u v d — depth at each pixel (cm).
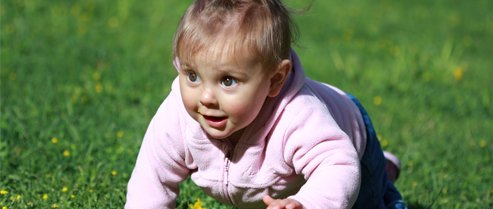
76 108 641
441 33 1101
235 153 347
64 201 442
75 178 485
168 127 356
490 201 500
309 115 337
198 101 322
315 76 816
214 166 354
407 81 823
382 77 820
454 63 883
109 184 470
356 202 411
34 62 770
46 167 500
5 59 766
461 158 600
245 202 362
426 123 693
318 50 938
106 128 588
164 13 1013
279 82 332
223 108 319
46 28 898
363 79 824
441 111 746
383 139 614
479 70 933
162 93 702
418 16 1185
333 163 329
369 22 1112
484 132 688
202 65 314
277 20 325
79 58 802
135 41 887
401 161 566
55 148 531
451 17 1200
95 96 679
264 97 326
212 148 349
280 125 338
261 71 319
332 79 812
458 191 520
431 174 545
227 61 312
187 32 317
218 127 324
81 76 739
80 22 940
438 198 498
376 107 725
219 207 450
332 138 334
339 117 377
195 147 351
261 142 342
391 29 1095
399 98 773
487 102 770
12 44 820
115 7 1003
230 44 311
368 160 401
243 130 342
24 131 561
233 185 353
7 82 701
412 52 918
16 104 635
